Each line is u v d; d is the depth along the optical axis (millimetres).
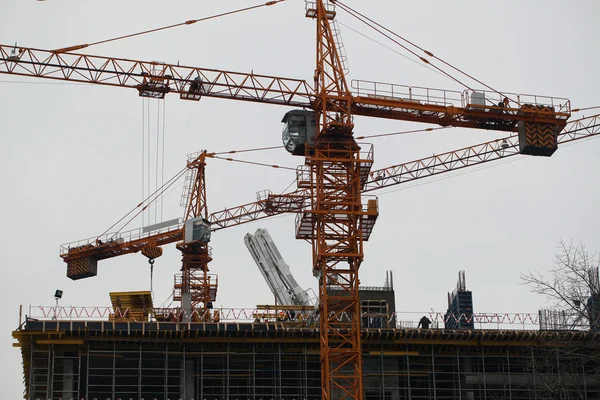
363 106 144500
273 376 129125
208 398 127312
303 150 141500
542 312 130375
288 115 141250
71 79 148125
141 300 138125
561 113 151750
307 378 130250
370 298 141000
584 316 91562
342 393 130875
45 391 125500
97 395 125125
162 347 127562
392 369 131375
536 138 151125
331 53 144375
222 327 127625
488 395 131000
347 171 137875
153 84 148125
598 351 106625
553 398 117938
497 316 131250
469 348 131625
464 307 153750
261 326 128375
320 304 131500
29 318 124688
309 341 129250
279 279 180250
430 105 147250
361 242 134750
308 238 142125
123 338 125875
